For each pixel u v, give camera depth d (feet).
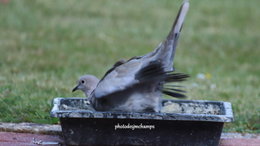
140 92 23.29
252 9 74.02
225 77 47.03
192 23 66.03
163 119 23.54
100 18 64.90
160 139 24.21
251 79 47.03
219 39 61.00
